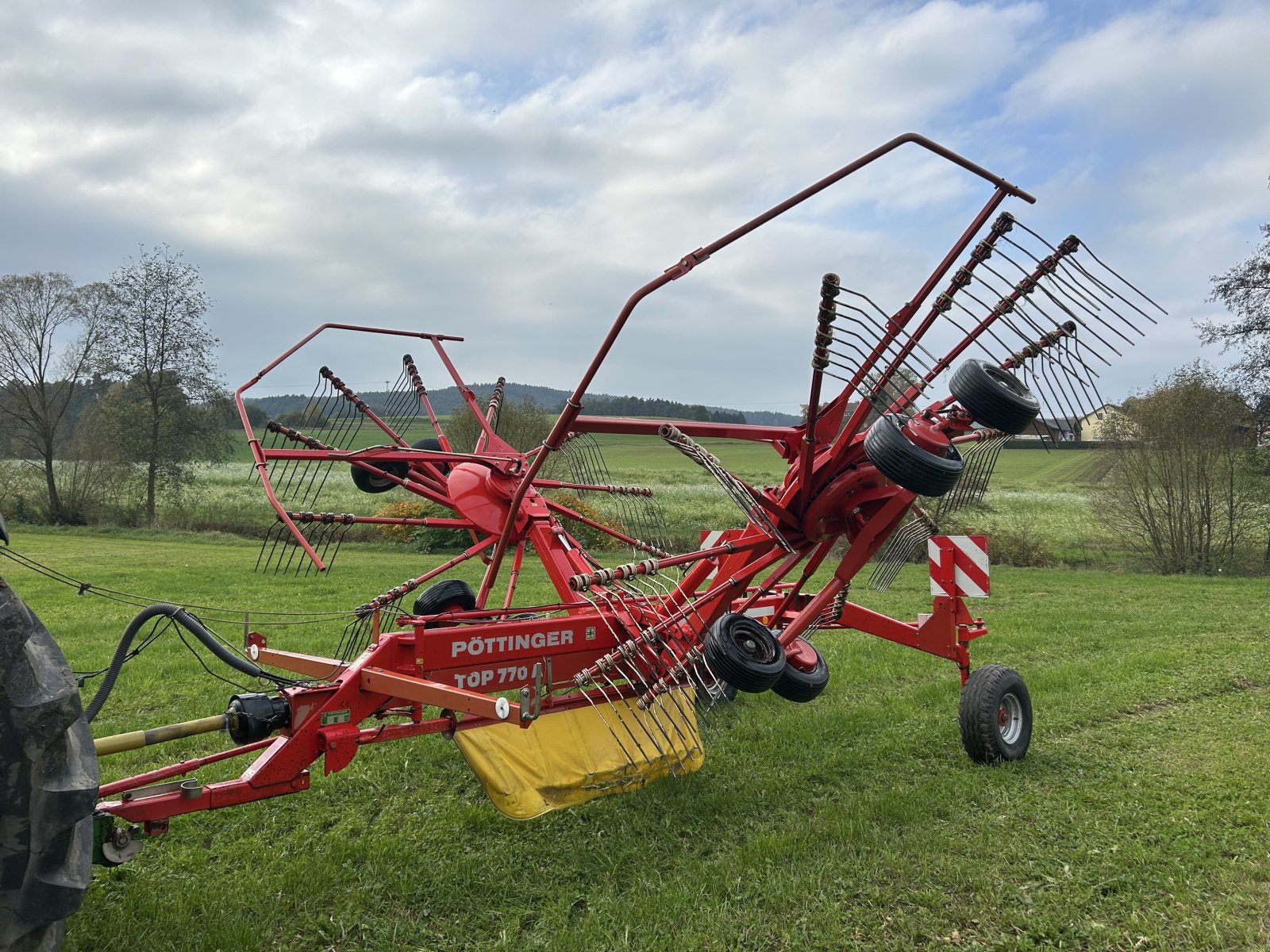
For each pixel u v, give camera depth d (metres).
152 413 36.47
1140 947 3.54
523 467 6.58
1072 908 3.82
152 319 36.47
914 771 5.73
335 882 4.09
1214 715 6.98
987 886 4.00
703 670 5.59
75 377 36.62
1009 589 16.69
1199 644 10.09
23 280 36.09
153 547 25.59
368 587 14.70
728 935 3.60
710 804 5.06
